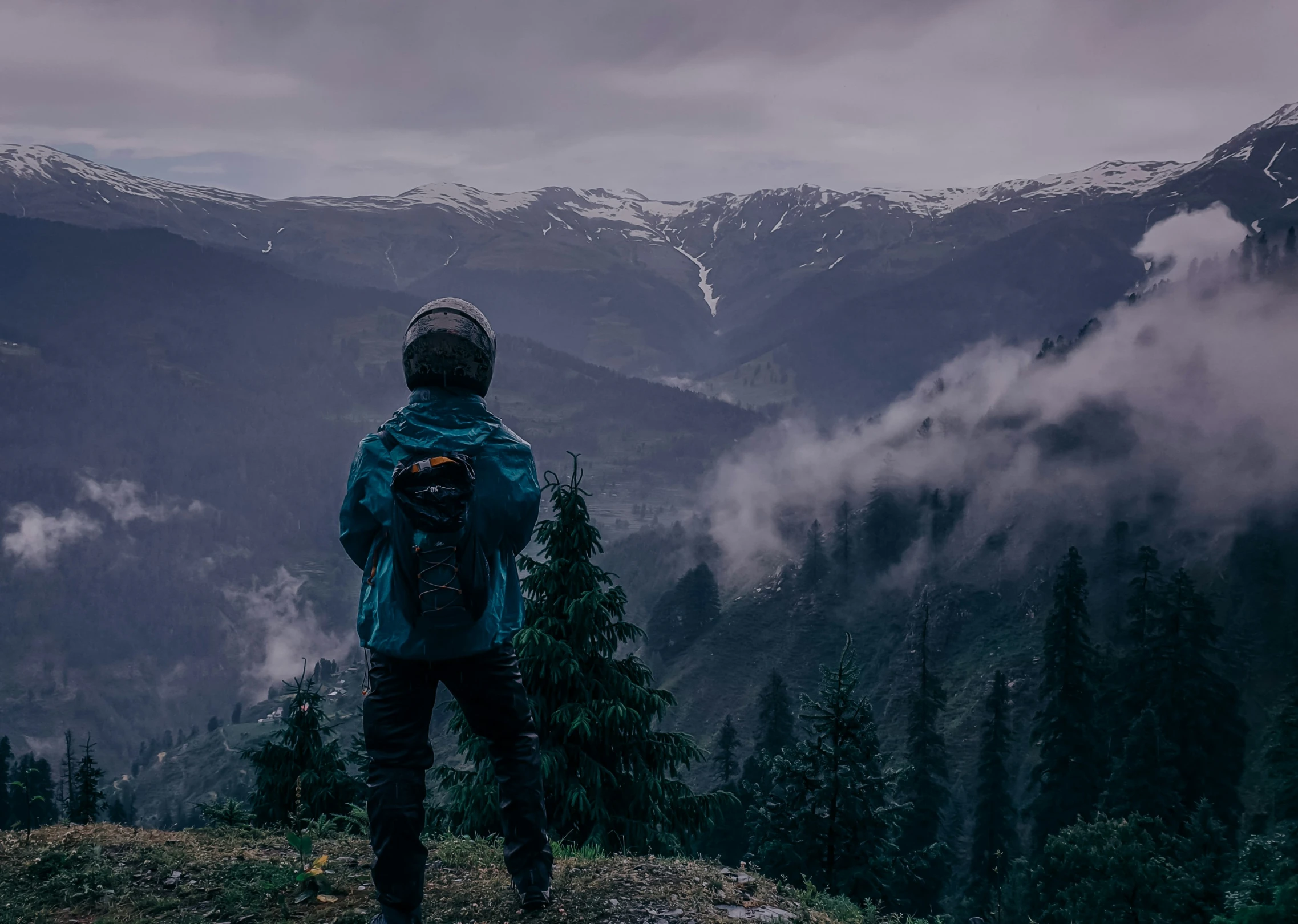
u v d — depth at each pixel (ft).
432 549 9.41
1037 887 143.02
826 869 83.56
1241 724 218.79
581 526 38.09
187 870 15.01
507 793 11.72
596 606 36.52
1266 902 96.63
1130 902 105.70
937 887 155.63
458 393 10.38
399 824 10.30
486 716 11.05
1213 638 223.92
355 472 10.03
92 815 79.87
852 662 85.97
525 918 12.01
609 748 37.11
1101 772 207.62
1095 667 245.65
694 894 13.51
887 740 464.65
